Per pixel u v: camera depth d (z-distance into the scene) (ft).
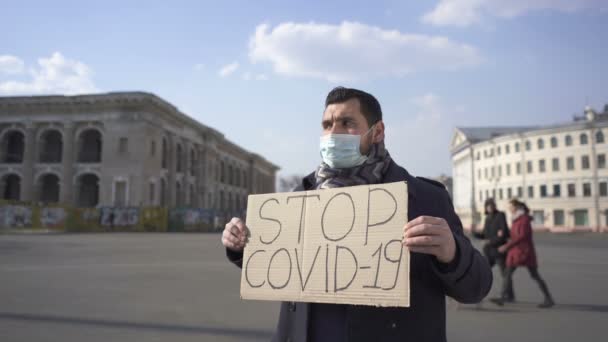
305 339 7.09
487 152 286.05
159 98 186.29
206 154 244.42
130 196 176.55
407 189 7.02
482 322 24.71
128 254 65.98
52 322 23.49
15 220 132.87
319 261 7.19
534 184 252.62
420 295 6.84
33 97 184.44
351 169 7.77
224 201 285.64
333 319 7.03
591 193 232.73
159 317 24.95
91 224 154.71
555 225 243.40
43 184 196.95
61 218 146.00
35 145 187.62
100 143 195.42
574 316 26.27
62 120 185.57
